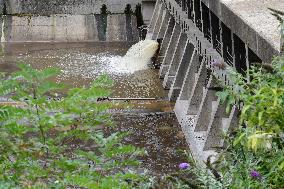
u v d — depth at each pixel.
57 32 33.53
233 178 6.79
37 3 34.44
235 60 19.55
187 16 26.97
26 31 33.44
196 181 7.14
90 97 6.31
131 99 25.89
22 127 6.11
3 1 34.19
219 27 21.92
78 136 6.33
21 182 5.93
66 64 30.20
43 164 6.14
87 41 33.28
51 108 6.18
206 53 22.27
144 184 6.52
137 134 22.39
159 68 29.38
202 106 21.55
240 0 17.39
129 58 30.25
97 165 6.15
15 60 30.69
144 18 33.88
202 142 20.86
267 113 6.59
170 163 20.16
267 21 15.15
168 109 24.78
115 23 34.06
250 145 6.53
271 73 7.53
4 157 6.06
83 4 34.56
